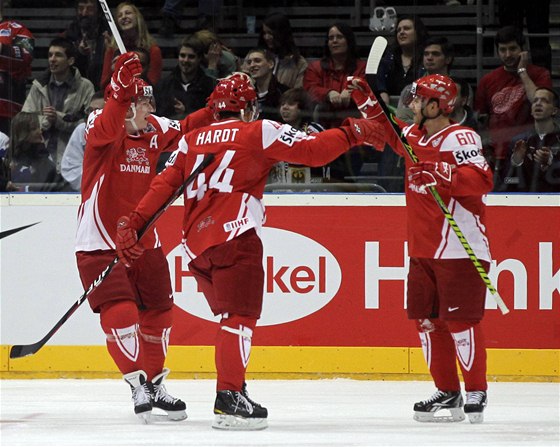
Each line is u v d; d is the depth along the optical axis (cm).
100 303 1555
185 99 2158
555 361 2070
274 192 2125
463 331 1562
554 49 2092
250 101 1521
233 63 2150
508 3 2097
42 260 2114
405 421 1600
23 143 2167
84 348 2119
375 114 1595
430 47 2112
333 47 2130
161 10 2150
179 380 2105
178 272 2111
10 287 2120
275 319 2103
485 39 2105
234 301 1454
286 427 1526
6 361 2128
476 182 1498
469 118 2114
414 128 1593
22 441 1392
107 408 1741
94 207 1579
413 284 1596
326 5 2128
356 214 2095
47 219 2114
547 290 2070
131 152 1598
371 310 2092
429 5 2111
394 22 2116
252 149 1467
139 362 1562
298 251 2100
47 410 1719
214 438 1406
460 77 2112
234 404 1474
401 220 2086
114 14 2153
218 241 1459
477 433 1478
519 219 2078
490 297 2078
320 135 1468
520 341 2075
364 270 2092
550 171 2095
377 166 2114
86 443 1370
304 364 2100
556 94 2088
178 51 2152
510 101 2098
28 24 2167
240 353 1466
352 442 1377
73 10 2159
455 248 1538
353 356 2094
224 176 1467
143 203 1487
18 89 2166
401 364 2086
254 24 2145
